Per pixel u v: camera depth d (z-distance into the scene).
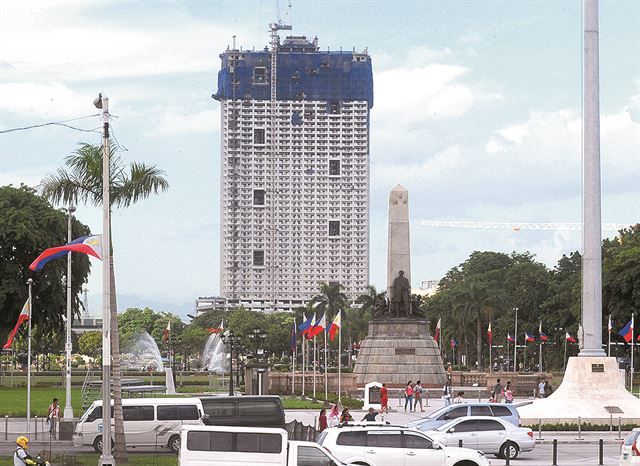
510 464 59.91
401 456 49.91
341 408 100.38
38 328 141.88
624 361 181.25
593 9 77.75
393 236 128.75
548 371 189.62
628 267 151.00
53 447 70.12
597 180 77.81
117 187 62.44
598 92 77.44
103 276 51.84
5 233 132.12
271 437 45.84
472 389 139.12
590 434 76.31
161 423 66.06
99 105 53.25
